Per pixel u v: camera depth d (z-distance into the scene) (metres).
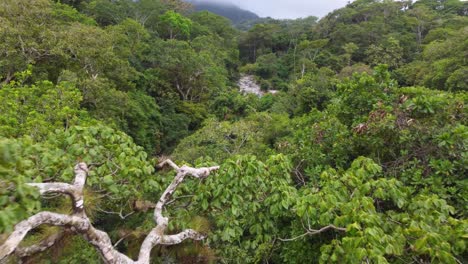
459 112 4.26
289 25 70.50
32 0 13.05
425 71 25.11
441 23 46.25
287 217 3.97
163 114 24.14
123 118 16.45
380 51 39.31
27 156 2.67
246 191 3.31
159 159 4.65
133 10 38.78
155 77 26.22
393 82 5.31
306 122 7.12
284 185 3.36
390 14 52.91
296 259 3.50
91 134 3.49
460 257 2.69
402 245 2.37
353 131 4.55
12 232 1.74
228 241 3.60
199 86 30.34
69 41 13.63
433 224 2.54
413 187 3.70
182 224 3.39
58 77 13.01
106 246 2.35
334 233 3.31
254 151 10.74
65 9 21.52
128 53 21.31
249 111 24.69
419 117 4.24
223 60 42.53
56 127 6.30
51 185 2.16
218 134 12.63
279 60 51.22
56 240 2.84
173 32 42.53
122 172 3.24
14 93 7.25
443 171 3.54
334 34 49.50
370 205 2.61
